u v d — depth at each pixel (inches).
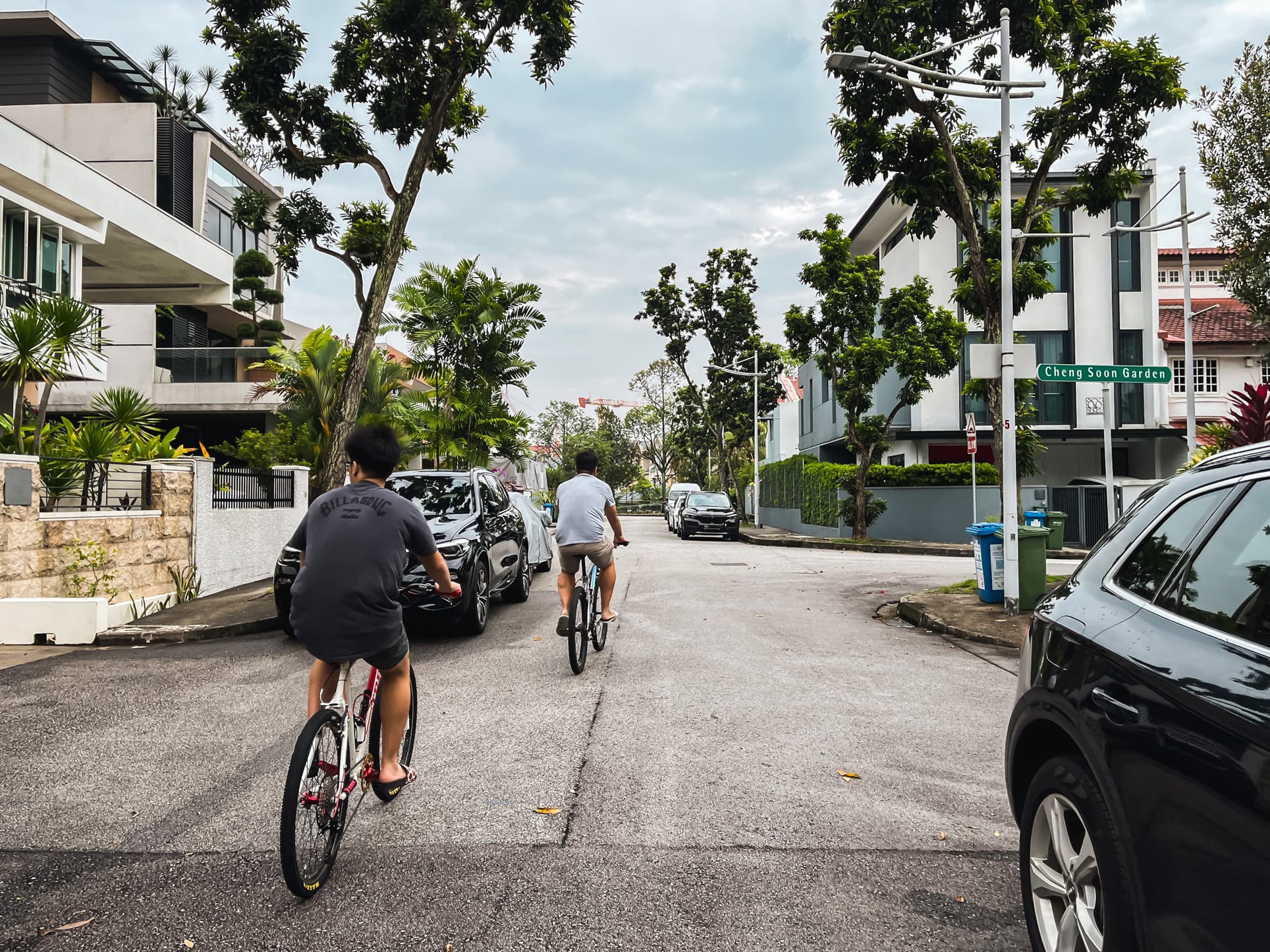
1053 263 1043.9
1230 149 615.2
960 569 672.4
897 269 1109.7
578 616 293.3
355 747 147.1
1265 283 628.4
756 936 118.9
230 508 537.0
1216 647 81.4
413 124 528.4
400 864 142.2
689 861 143.3
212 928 121.3
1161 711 82.2
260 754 202.5
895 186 559.8
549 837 153.5
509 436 909.2
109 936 119.1
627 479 3095.5
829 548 972.6
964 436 1056.2
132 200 792.9
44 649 340.8
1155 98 472.7
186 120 1247.5
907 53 487.8
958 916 124.4
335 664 139.0
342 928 121.2
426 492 398.0
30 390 936.3
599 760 196.9
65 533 384.5
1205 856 73.4
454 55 508.4
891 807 168.2
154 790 178.5
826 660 314.7
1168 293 1540.4
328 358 757.9
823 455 1429.6
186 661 314.0
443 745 208.2
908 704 249.6
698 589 528.1
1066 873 98.1
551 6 501.7
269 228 524.1
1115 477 1090.7
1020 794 113.7
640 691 264.4
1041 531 403.9
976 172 537.3
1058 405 1043.3
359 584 134.9
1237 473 93.4
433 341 862.5
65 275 704.4
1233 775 71.5
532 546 568.7
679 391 1967.3
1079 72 486.0
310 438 751.1
